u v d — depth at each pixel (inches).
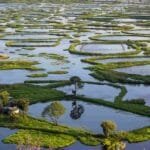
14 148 2020.2
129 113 2571.4
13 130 2247.8
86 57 4311.0
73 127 2303.2
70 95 2864.2
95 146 2059.5
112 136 2135.8
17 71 3671.3
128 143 2102.6
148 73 3649.1
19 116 2367.1
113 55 4382.4
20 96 2817.4
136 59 4276.6
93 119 2460.6
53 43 5118.1
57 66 3878.0
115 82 3312.0
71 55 4411.9
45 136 2151.8
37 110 2593.5
